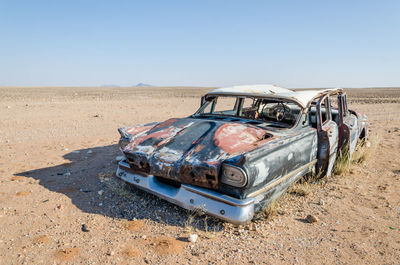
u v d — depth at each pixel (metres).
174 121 4.17
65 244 2.76
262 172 2.99
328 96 4.74
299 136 3.69
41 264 2.46
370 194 4.13
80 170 4.95
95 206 3.59
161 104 20.64
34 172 4.84
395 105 20.59
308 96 4.27
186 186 3.17
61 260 2.52
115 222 3.21
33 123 10.31
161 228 3.10
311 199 3.94
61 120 11.24
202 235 2.97
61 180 4.46
